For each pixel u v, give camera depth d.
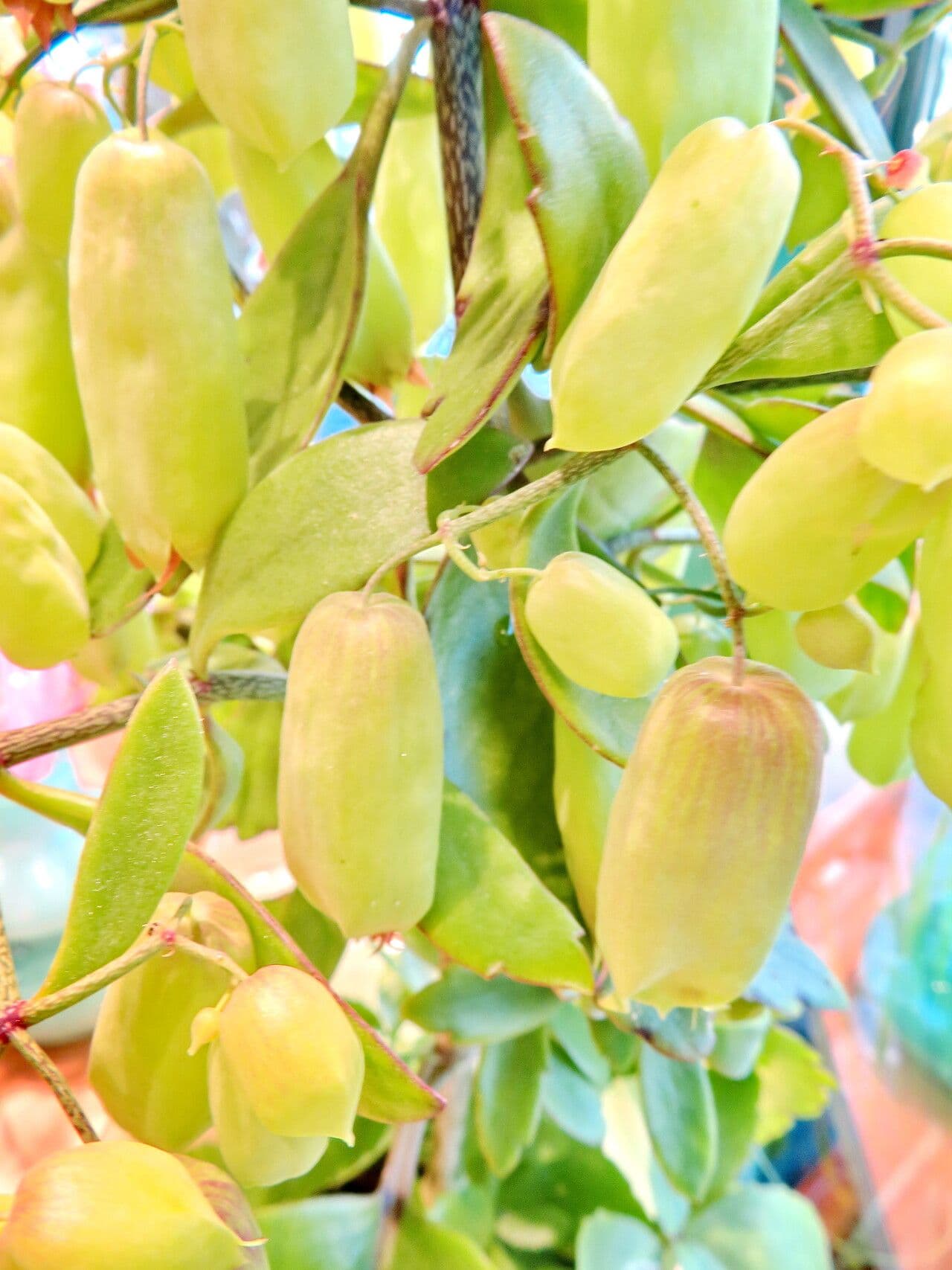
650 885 0.08
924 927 0.26
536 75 0.08
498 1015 0.15
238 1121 0.09
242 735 0.17
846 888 0.30
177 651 0.17
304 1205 0.16
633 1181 0.19
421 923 0.11
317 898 0.10
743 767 0.08
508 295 0.10
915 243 0.07
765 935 0.08
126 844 0.09
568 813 0.12
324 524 0.11
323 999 0.09
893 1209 0.23
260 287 0.12
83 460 0.13
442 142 0.13
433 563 0.15
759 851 0.08
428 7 0.12
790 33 0.12
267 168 0.13
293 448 0.12
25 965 0.22
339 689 0.09
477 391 0.09
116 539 0.12
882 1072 0.26
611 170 0.08
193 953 0.09
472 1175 0.19
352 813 0.09
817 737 0.08
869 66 0.16
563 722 0.12
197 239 0.10
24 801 0.11
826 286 0.08
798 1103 0.19
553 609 0.09
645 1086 0.16
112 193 0.10
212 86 0.09
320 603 0.10
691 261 0.07
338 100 0.10
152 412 0.10
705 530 0.09
